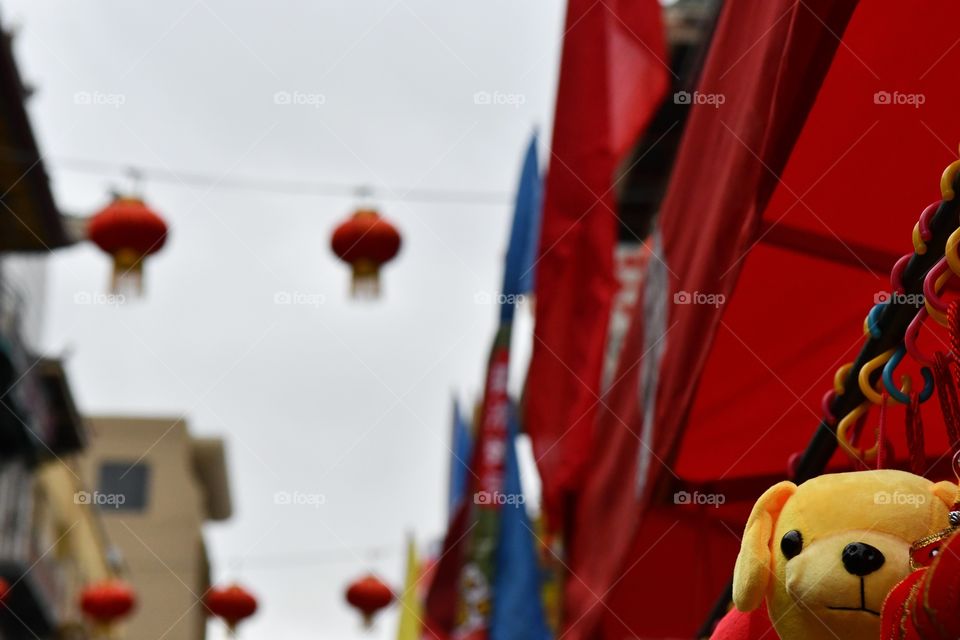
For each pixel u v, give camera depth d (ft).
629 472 34.47
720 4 30.01
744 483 31.99
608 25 41.06
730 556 36.88
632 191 69.15
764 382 28.96
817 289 26.63
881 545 14.52
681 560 37.24
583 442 41.24
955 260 15.72
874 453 17.97
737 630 17.74
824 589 14.58
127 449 220.43
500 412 54.60
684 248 28.50
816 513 15.11
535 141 54.44
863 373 17.58
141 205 50.65
